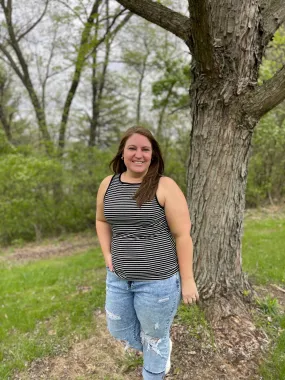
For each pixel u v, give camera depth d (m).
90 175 10.23
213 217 3.03
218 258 3.08
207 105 2.90
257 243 6.19
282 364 2.50
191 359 2.62
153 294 1.90
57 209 10.50
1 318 3.75
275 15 2.89
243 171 3.04
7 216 9.87
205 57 2.59
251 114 2.82
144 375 2.24
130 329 2.17
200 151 3.02
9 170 9.55
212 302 3.05
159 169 1.96
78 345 3.01
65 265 6.36
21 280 5.46
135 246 1.87
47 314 3.73
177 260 1.96
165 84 12.55
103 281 4.79
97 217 2.21
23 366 2.77
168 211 1.85
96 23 8.70
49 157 10.97
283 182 11.08
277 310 3.13
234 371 2.49
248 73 2.77
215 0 2.64
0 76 15.23
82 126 15.24
